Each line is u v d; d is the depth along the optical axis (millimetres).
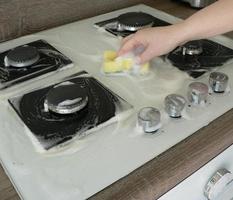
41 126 518
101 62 702
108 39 801
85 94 552
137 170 459
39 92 594
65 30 861
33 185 437
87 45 776
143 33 656
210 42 751
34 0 830
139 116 514
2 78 643
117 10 978
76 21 923
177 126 527
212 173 541
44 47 758
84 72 659
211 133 518
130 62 654
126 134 511
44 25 879
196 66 666
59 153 480
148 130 510
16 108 556
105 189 433
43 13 861
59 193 426
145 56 646
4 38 825
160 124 520
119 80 640
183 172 471
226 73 646
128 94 600
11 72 660
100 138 503
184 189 499
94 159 472
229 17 607
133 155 479
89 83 617
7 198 423
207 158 499
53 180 443
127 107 558
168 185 459
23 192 427
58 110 528
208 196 550
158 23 847
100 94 586
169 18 898
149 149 489
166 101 546
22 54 683
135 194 430
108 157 475
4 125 532
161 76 646
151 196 442
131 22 817
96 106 557
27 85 625
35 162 468
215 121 539
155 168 463
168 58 693
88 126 519
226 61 680
